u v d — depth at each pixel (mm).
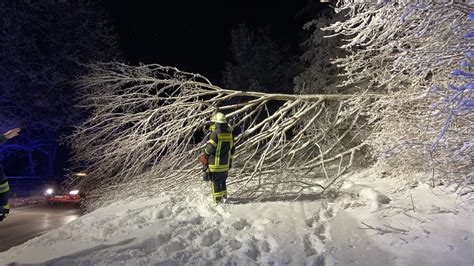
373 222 5590
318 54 16078
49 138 22047
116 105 9422
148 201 7727
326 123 9516
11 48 19172
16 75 19078
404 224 5312
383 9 5195
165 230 5598
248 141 8773
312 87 15984
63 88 20516
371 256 4594
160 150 8742
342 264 4422
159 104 10000
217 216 6309
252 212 6430
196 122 8930
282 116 9078
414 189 6617
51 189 15188
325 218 6145
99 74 9891
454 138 5246
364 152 10078
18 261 4863
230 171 8703
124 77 9625
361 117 9922
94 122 9891
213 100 9188
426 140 5746
